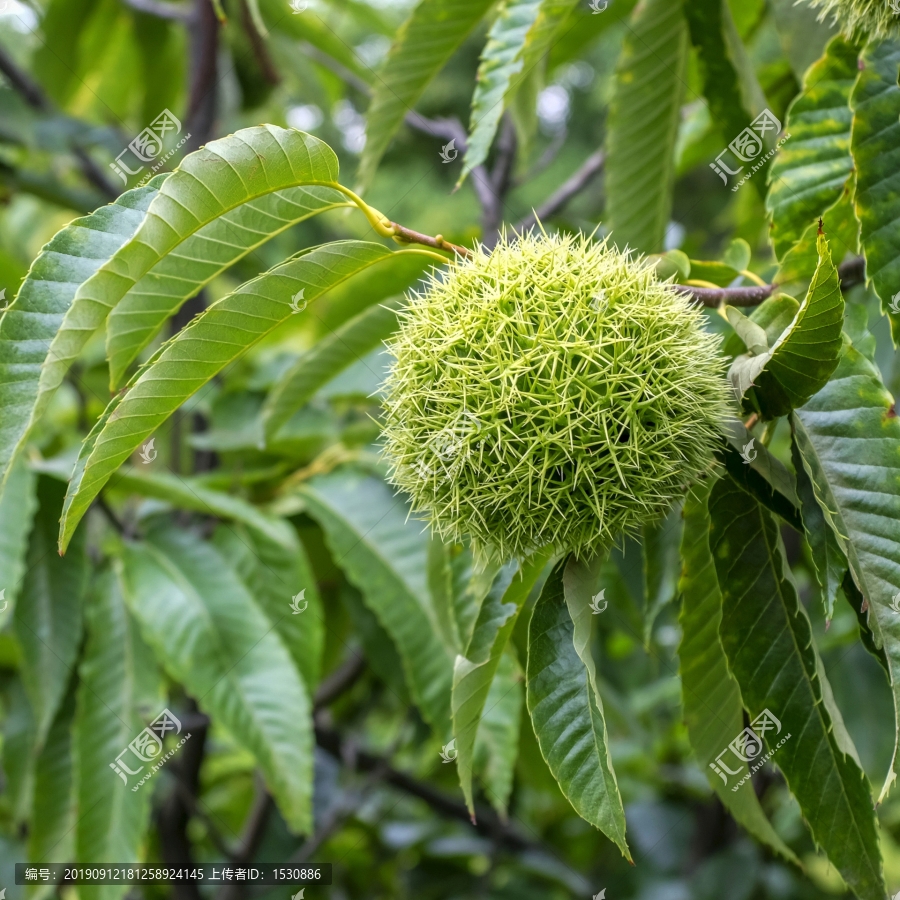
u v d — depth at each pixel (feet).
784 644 1.37
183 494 1.70
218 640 1.69
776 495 1.36
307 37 2.49
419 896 2.56
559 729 1.31
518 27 1.53
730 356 1.39
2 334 1.31
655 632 2.44
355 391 1.97
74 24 2.67
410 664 1.72
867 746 1.99
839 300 1.28
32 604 1.72
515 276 1.34
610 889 2.39
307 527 1.97
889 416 1.35
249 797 2.70
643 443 1.32
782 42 1.66
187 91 2.54
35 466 1.72
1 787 2.09
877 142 1.41
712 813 2.39
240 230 1.36
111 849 1.65
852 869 1.35
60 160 2.82
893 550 1.33
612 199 1.72
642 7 1.64
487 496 1.33
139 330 1.39
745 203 2.03
